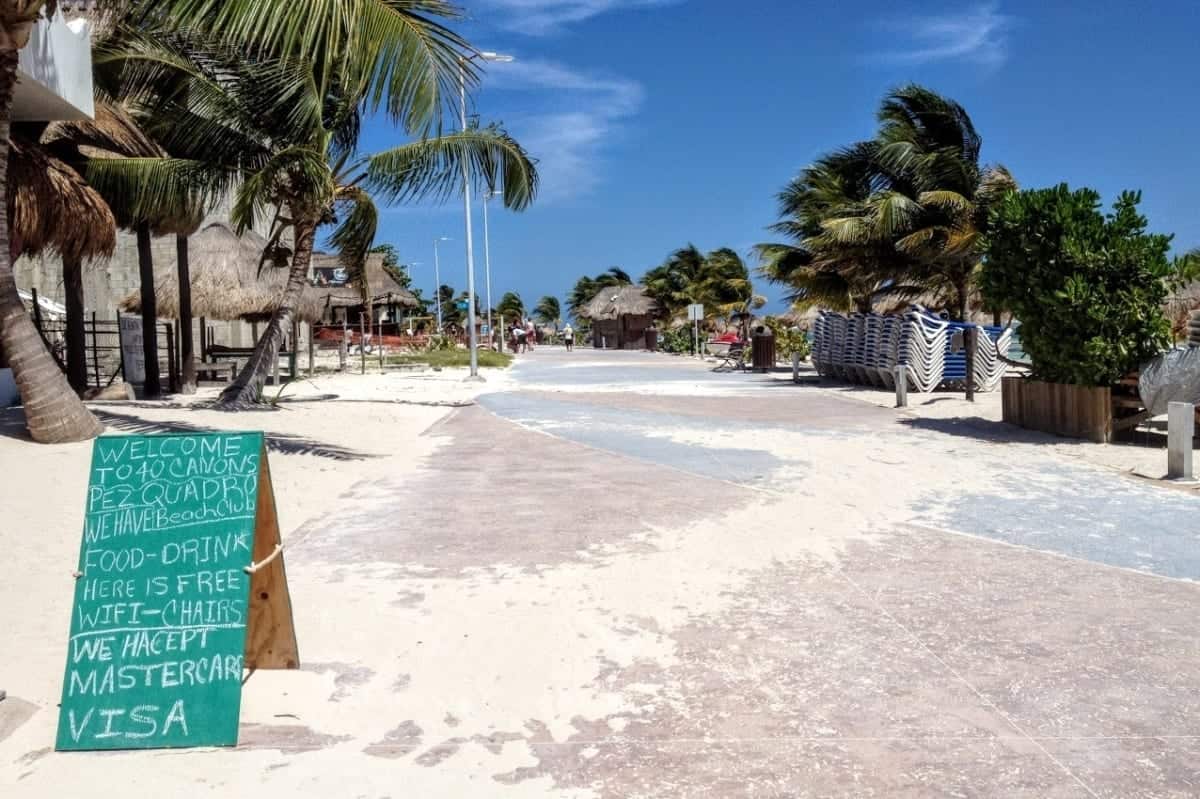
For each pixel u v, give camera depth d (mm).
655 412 16109
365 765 3420
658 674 4250
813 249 24531
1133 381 11383
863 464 10156
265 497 4137
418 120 10180
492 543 6656
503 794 3205
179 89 13672
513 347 57781
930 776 3289
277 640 4270
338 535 6938
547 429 13656
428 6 9938
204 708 3594
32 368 9141
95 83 14234
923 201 21078
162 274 22578
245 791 3238
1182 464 8867
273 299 22125
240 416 13180
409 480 9289
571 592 5473
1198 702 3898
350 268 16906
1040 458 10445
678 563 6098
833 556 6266
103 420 11258
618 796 3184
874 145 23406
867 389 20703
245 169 13891
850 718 3771
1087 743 3535
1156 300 11242
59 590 5391
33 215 11070
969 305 28719
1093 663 4336
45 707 3902
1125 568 5941
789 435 12711
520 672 4281
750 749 3510
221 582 3795
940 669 4277
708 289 56250
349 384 23953
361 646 4609
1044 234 11758
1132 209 11344
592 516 7543
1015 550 6410
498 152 14203
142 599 3756
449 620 4988
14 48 8844
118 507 3902
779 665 4340
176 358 21328
